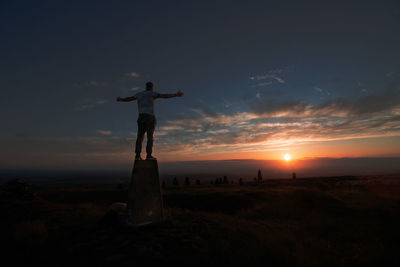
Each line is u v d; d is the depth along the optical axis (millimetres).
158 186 7176
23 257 4820
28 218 8812
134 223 6555
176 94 7535
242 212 14531
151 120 7316
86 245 5422
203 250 5305
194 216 9039
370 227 9438
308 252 6113
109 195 21906
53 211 10258
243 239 6371
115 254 4910
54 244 5574
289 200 16609
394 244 7258
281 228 9430
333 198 16109
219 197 19312
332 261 5812
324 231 9102
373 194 19625
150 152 7320
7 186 13992
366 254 6355
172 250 5246
